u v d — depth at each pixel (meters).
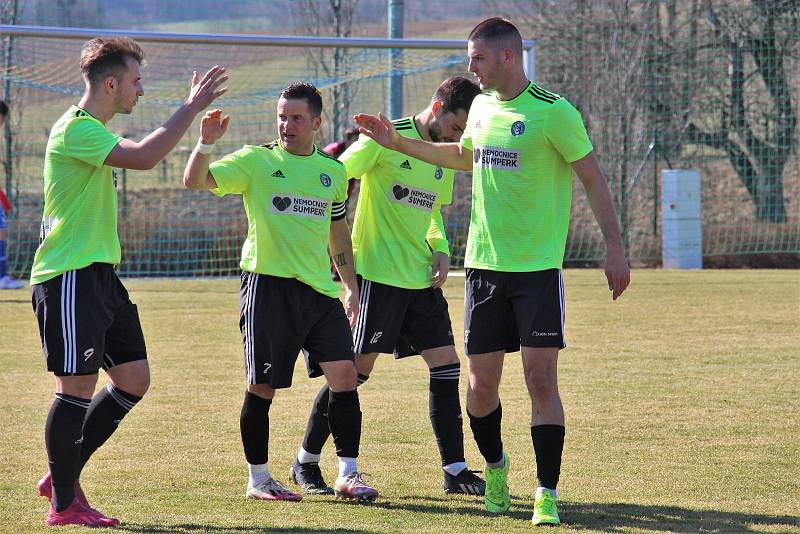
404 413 15.27
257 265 10.84
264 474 10.99
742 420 14.51
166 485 11.40
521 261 10.32
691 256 40.19
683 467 12.05
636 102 43.81
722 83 44.50
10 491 11.05
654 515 10.16
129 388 10.49
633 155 44.06
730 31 44.09
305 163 11.05
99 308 9.85
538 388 10.19
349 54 39.34
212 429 14.20
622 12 44.16
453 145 11.45
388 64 35.84
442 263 12.47
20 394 16.52
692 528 9.68
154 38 29.19
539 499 9.95
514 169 10.29
